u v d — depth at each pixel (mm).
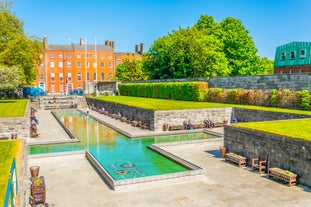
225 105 35594
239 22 57125
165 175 14523
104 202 12484
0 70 37625
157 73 63000
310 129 17453
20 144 17219
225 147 19688
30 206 11750
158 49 62750
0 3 46156
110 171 16547
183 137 26672
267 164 16406
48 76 90438
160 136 27203
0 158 13836
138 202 12453
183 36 57781
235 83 39500
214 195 13133
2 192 9328
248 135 17734
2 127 24578
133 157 19625
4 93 60312
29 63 46500
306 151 14172
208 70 53156
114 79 84125
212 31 58562
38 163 18281
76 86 93062
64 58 91562
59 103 59562
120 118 38031
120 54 98562
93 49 94750
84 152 19734
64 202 12516
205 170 15758
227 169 16922
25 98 59250
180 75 56438
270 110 28953
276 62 50406
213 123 31000
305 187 14070
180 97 46656
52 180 15234
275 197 12875
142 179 14109
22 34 47656
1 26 44094
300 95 29578
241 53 55375
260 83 35750
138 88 60312
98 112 48344
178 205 12109
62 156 19109
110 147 22641
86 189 13961
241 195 13117
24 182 12047
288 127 18219
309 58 44406
